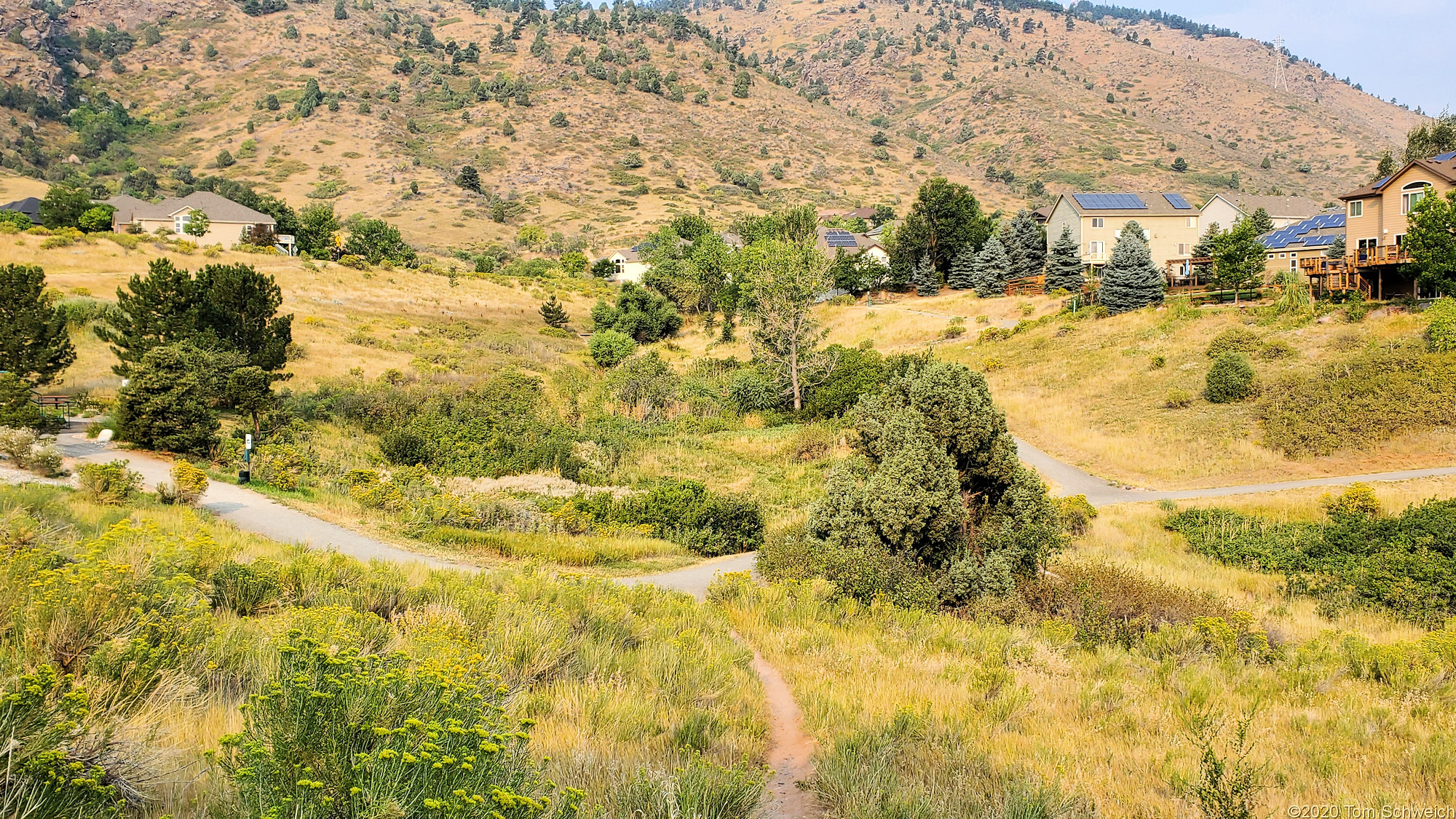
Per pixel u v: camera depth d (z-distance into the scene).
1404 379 31.09
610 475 30.64
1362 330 37.34
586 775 5.84
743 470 33.34
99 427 27.91
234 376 28.67
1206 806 6.10
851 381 42.53
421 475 25.70
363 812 3.66
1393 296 41.03
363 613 9.05
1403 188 41.19
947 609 15.69
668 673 9.34
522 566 15.41
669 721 7.81
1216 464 30.69
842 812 6.04
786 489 30.36
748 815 5.87
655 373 45.22
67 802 4.01
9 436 20.39
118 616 6.28
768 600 14.52
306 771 3.86
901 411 17.58
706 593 15.41
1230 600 17.14
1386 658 11.12
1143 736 8.24
